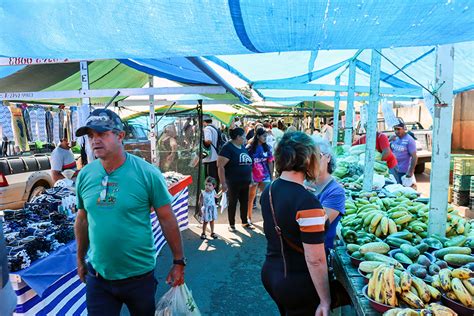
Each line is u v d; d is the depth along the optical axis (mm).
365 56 6430
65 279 2771
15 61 3393
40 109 6438
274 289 1989
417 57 5766
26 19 1740
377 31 1867
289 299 1937
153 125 6762
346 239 2609
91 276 2303
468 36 1979
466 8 1572
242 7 1602
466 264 1991
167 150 8461
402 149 6598
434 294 1688
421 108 17672
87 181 2238
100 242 2164
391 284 1686
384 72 7328
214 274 4438
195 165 8453
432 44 2145
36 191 7637
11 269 2307
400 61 6273
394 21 1721
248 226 6406
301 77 7672
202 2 1559
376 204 3348
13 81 5367
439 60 2598
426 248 2355
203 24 1773
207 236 5891
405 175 6449
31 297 2391
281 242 1938
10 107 5895
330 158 2639
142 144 8422
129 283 2230
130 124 9109
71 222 3176
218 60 4684
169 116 8633
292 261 1922
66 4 1615
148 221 2287
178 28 1839
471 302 1558
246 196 6281
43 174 7820
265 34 1907
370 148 4500
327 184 2637
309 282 1902
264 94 10992
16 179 7254
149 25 1798
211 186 5773
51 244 2684
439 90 2605
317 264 1797
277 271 1968
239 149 6012
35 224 2998
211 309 3633
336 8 1586
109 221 2146
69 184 4004
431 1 1509
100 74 5902
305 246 1812
